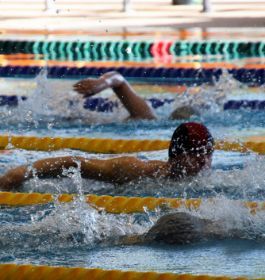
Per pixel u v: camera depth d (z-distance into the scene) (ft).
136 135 41.32
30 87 56.13
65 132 42.45
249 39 74.95
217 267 22.11
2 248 24.20
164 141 39.37
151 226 26.40
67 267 21.98
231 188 30.89
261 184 31.35
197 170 31.19
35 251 23.93
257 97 51.21
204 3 98.84
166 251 23.72
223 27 84.84
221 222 25.84
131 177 31.45
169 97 52.03
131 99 45.24
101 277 21.36
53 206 29.17
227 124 43.91
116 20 92.27
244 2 112.37
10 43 75.87
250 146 37.99
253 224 25.89
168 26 86.28
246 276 21.34
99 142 39.50
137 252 23.67
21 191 31.24
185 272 21.80
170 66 64.34
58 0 116.78
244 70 61.46
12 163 35.81
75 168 31.68
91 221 26.71
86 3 112.68
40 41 75.46
